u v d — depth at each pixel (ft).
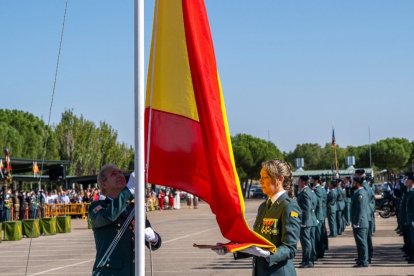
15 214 118.62
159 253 67.51
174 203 196.44
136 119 16.33
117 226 19.69
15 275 52.47
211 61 17.67
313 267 53.16
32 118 276.41
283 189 20.52
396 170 323.37
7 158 118.21
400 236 81.71
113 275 19.45
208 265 56.13
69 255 68.18
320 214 63.36
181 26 17.92
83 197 150.71
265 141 292.81
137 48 16.26
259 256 18.98
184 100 18.03
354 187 54.08
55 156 189.37
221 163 17.31
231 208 17.43
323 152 394.73
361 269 51.16
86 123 226.58
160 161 18.10
